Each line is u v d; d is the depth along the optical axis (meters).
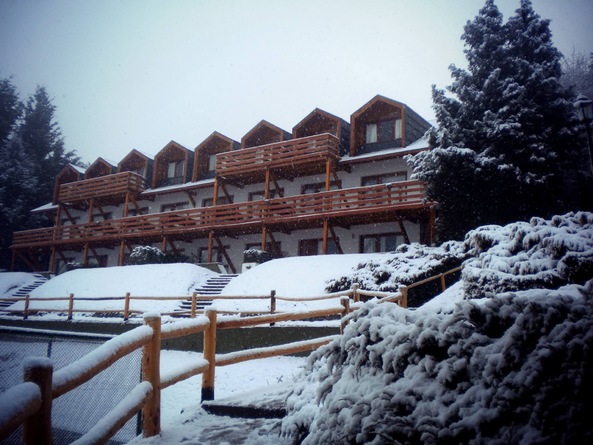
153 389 4.38
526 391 2.84
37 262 40.97
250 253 25.02
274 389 5.87
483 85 21.91
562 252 11.09
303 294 18.67
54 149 56.16
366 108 27.09
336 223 25.80
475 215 19.75
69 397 6.11
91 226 34.69
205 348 5.58
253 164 28.00
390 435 3.00
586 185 20.88
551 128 20.77
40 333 6.78
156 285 24.86
